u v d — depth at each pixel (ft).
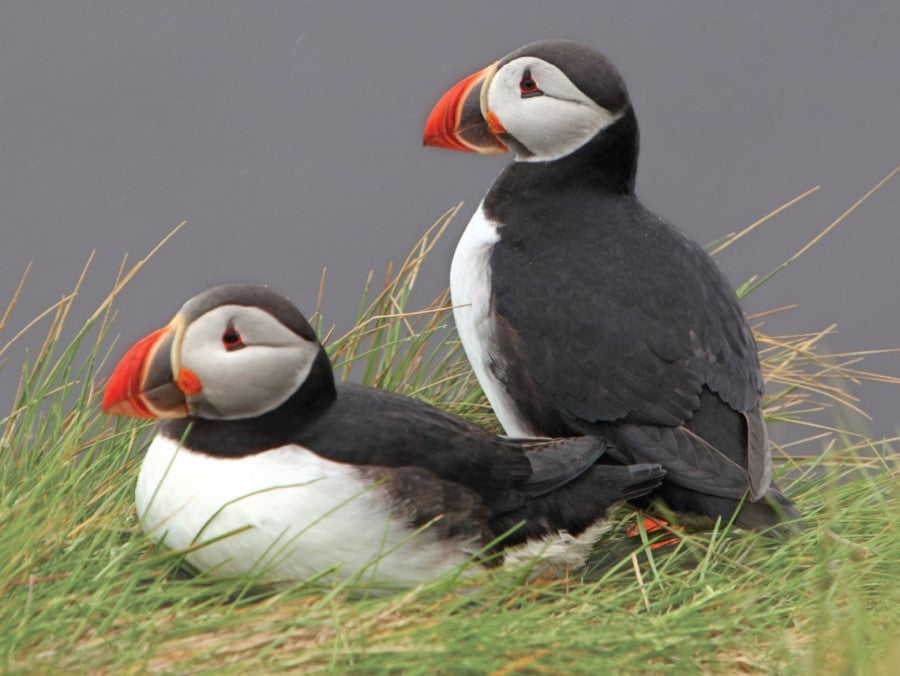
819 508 36.24
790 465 38.81
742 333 36.73
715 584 32.17
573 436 36.01
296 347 30.30
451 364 40.68
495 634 28.07
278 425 30.40
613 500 33.09
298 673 26.68
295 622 27.89
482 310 37.06
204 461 30.19
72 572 29.43
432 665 27.07
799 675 28.25
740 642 29.94
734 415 35.29
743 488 33.63
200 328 30.09
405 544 30.27
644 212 38.37
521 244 37.29
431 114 39.45
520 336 36.09
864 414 40.37
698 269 36.96
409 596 29.07
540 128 37.81
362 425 30.89
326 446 30.42
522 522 31.17
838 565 32.63
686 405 34.81
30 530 29.86
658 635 29.01
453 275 38.47
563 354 35.55
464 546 30.96
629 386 34.99
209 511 29.89
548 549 32.40
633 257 36.58
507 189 38.40
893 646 27.50
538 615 29.17
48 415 35.65
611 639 28.71
